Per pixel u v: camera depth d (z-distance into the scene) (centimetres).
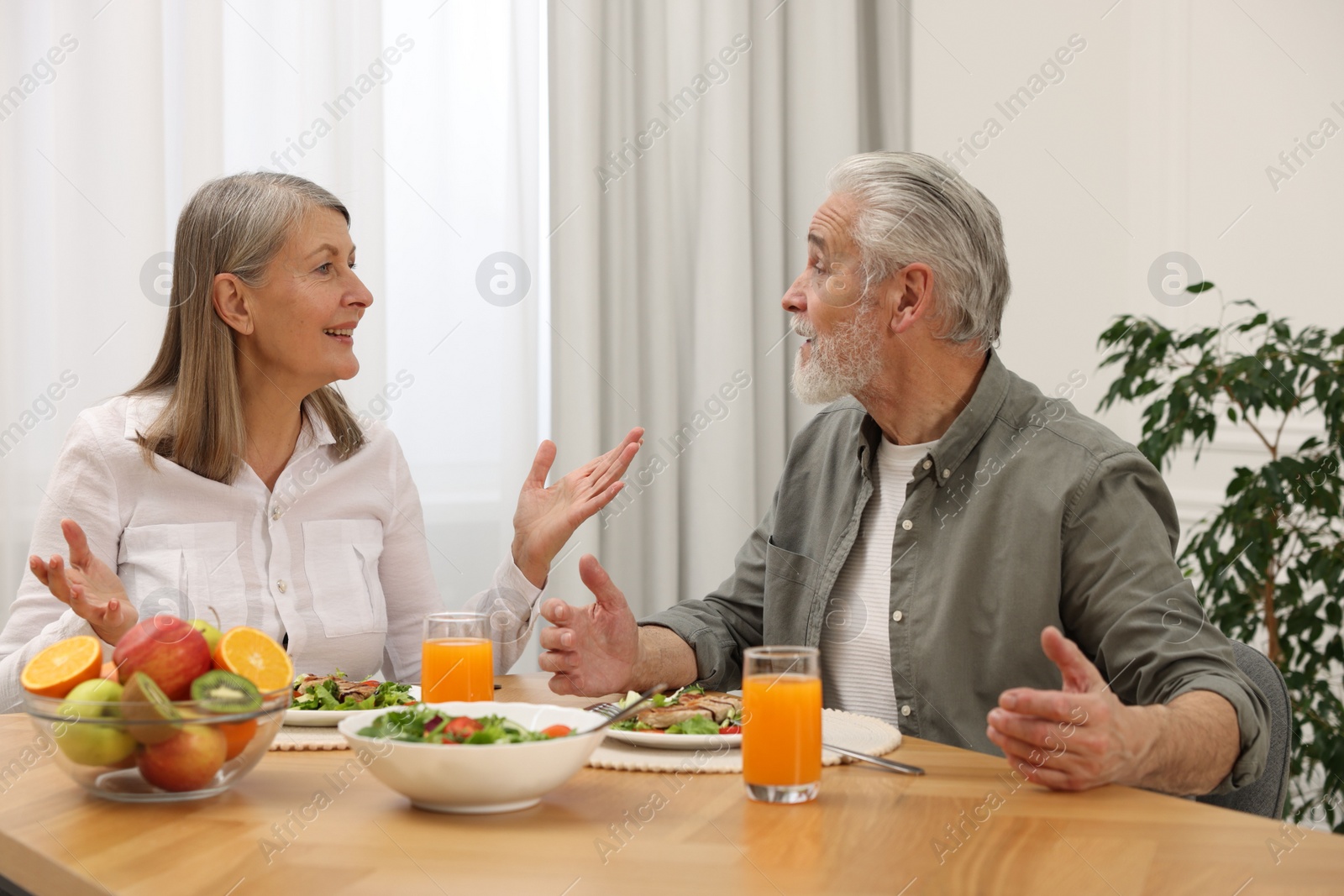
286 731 107
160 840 76
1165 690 108
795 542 153
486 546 247
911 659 133
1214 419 213
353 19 229
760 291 278
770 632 149
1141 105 269
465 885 67
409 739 84
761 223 278
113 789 83
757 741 85
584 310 251
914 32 289
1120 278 274
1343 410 205
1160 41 267
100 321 209
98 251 208
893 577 136
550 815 81
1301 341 215
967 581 130
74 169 207
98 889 67
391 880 68
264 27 224
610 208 260
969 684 130
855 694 140
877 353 137
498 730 84
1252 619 214
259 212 153
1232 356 247
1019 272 273
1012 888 67
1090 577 123
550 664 122
